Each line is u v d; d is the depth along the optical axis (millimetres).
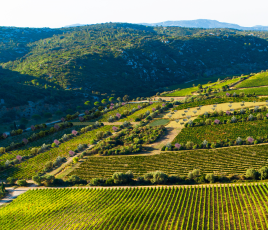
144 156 97938
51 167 98875
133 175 83625
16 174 96750
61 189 80750
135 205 65812
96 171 91438
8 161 104625
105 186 81000
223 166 82812
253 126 111500
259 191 66062
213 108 141375
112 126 145125
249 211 57562
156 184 77938
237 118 122312
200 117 133000
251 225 52250
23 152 120375
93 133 136625
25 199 76438
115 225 58125
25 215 67500
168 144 101562
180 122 133375
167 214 60062
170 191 71562
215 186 71625
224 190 66562
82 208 67625
